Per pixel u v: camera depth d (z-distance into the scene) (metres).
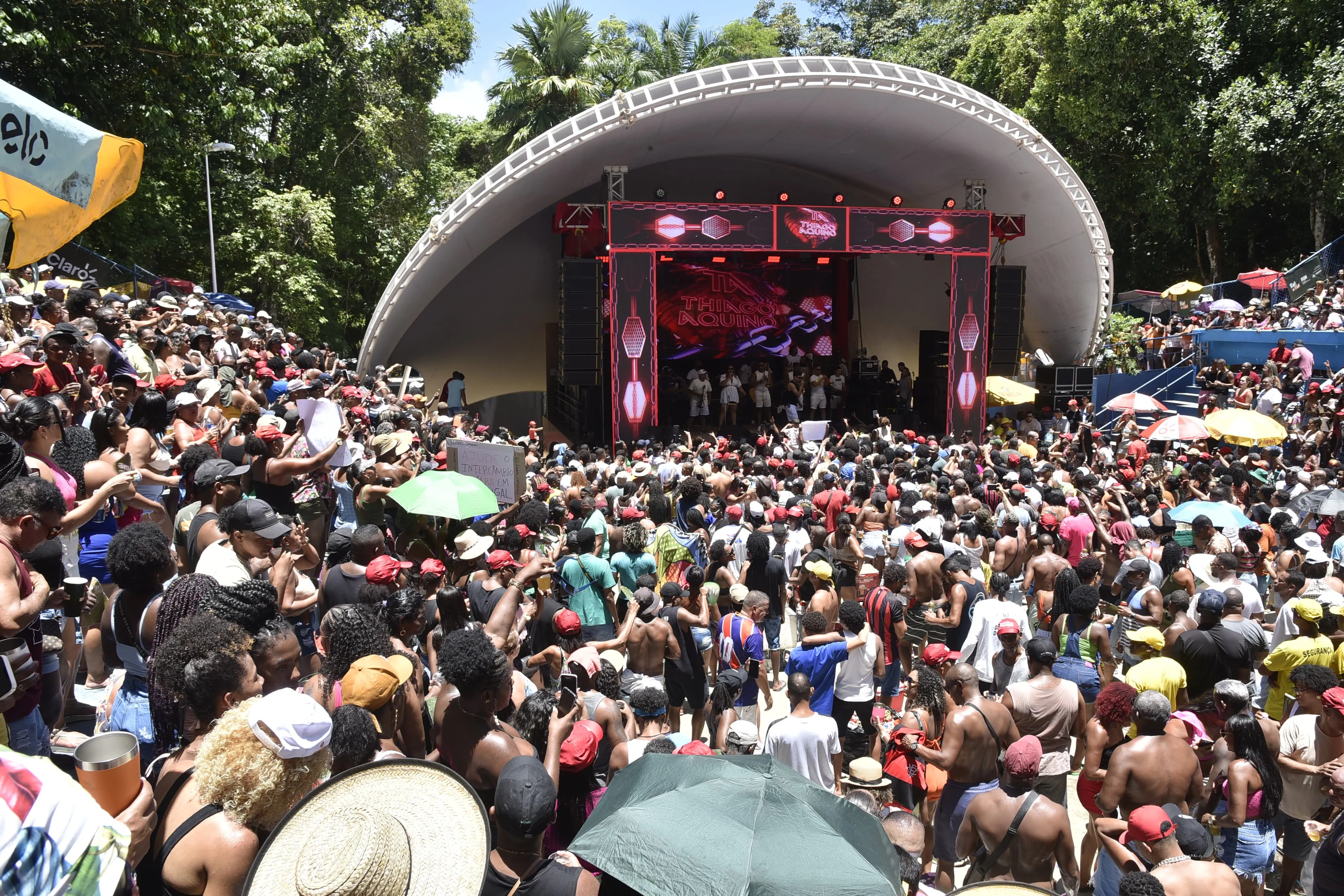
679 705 7.65
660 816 3.40
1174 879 4.46
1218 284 33.44
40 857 2.14
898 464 13.94
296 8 27.41
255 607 3.94
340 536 6.95
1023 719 6.14
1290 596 8.47
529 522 8.01
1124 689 5.77
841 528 9.96
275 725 2.94
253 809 2.91
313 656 5.79
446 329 30.84
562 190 27.53
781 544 9.97
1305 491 13.18
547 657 6.16
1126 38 31.86
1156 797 5.27
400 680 4.28
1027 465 15.52
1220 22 31.83
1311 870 6.11
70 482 5.03
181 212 26.97
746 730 5.52
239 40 20.50
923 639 8.67
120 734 2.84
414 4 37.69
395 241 36.22
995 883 4.16
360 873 2.54
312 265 30.30
